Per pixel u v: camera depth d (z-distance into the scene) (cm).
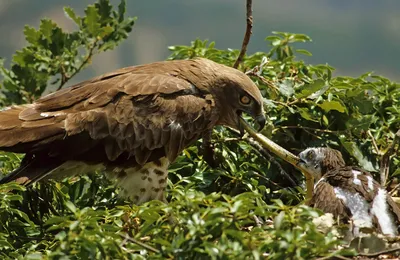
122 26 1756
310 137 1501
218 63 1537
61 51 1719
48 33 1714
